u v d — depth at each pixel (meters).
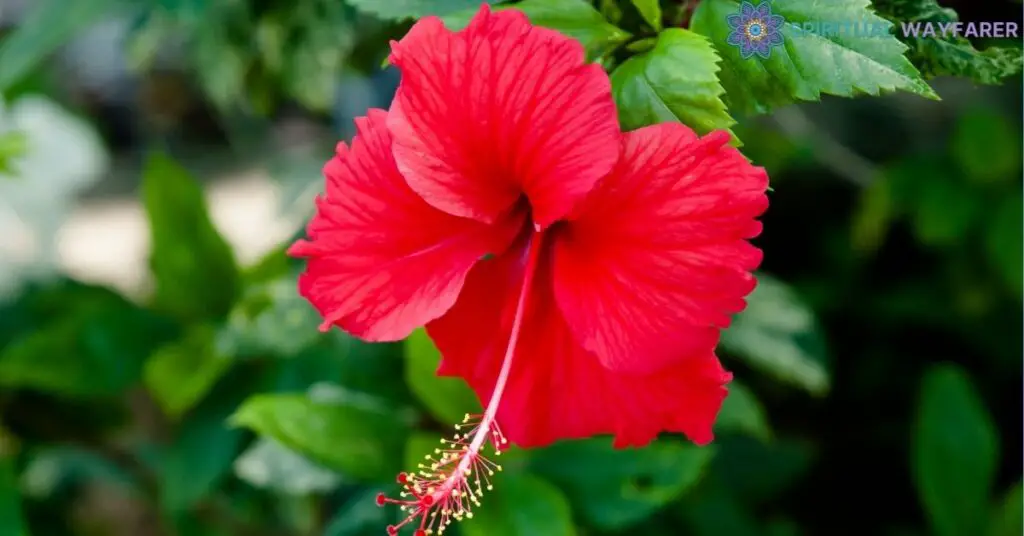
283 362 0.79
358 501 0.75
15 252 1.12
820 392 0.77
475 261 0.57
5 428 0.88
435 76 0.55
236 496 0.86
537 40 0.54
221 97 0.99
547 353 0.57
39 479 0.98
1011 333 1.07
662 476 0.68
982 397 1.10
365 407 0.71
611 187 0.55
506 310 0.58
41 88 1.35
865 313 1.13
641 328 0.55
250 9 0.87
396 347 0.77
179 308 0.85
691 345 0.54
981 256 1.03
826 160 1.09
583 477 0.69
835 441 1.12
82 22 0.83
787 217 1.19
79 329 0.81
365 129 0.57
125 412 0.92
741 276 0.54
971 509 0.83
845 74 0.55
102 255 1.83
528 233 0.58
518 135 0.55
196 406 0.80
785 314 0.77
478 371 0.58
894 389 1.12
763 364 0.75
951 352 1.13
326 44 0.87
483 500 0.69
